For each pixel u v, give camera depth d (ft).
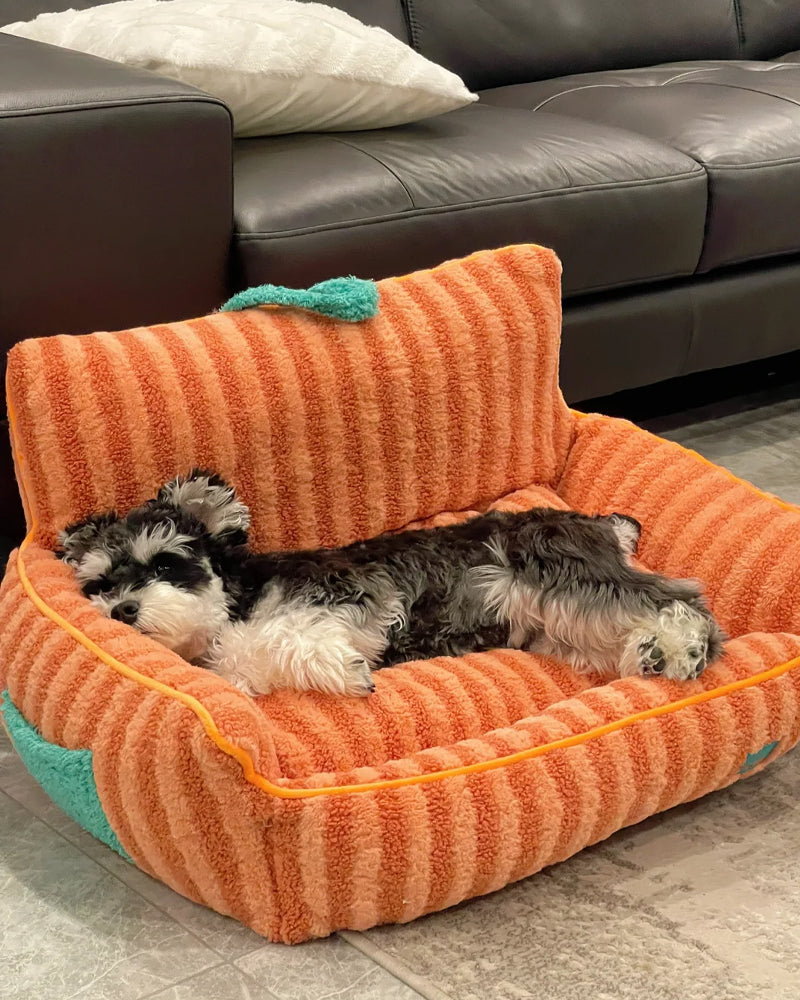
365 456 4.52
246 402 4.30
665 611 4.04
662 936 3.59
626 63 7.66
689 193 5.82
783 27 8.21
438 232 5.24
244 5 5.46
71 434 4.12
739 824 3.99
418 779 3.53
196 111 4.57
